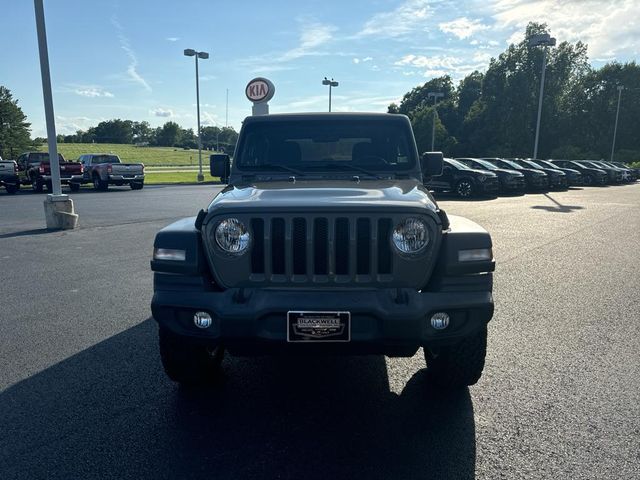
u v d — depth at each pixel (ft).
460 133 243.40
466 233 9.86
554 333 15.61
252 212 9.61
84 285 21.63
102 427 10.27
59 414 10.78
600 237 34.12
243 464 9.00
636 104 210.18
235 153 14.62
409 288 9.68
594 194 74.49
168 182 107.45
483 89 223.71
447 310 9.62
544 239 33.22
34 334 15.70
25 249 29.81
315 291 9.54
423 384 12.31
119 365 13.39
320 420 10.62
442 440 9.77
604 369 12.98
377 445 9.62
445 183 67.26
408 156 14.35
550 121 207.72
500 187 70.23
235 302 9.54
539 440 9.71
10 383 12.28
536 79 208.44
